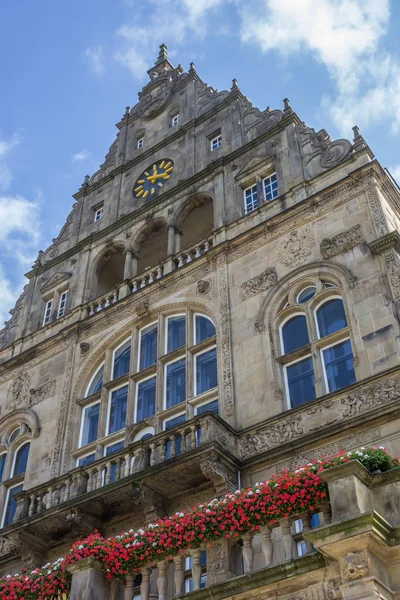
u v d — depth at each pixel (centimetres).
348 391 1877
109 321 2700
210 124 3128
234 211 2672
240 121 3006
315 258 2258
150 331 2594
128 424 2348
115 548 1566
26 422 2652
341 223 2275
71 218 3406
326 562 1300
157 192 3078
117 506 2017
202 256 2562
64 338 2795
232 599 1377
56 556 2127
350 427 1795
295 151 2656
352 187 2333
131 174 3275
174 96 3469
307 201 2402
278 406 2014
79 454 2409
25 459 2578
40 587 1638
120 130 3575
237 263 2450
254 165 2741
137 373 2470
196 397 2230
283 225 2419
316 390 1983
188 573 1803
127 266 2864
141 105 3600
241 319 2289
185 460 1862
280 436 1922
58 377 2688
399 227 2325
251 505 1456
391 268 2034
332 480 1352
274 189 2641
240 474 1909
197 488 1952
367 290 2050
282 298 2253
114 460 2045
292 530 1742
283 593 1333
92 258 3064
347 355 2016
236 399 2108
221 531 1484
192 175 2964
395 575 1272
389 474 1368
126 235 2998
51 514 2033
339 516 1304
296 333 2173
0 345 3109
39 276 3266
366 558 1238
